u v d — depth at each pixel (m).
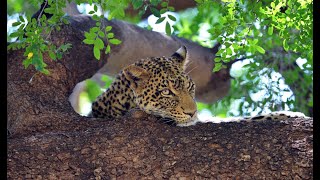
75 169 10.12
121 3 11.56
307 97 17.14
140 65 12.28
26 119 11.48
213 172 9.91
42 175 10.05
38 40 11.24
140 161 10.16
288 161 9.84
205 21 18.06
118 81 12.46
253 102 16.81
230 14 12.40
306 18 12.12
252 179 9.77
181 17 19.69
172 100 11.95
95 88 20.09
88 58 13.45
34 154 10.29
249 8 12.34
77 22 14.30
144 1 12.18
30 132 11.34
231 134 10.41
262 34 15.15
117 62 16.78
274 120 10.90
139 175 10.02
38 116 11.50
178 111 11.90
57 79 12.44
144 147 10.32
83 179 10.01
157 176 9.98
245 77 17.66
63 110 11.70
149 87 12.01
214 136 10.39
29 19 11.42
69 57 12.93
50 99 11.97
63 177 10.04
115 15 11.50
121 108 12.34
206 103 18.75
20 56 12.45
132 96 12.22
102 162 10.19
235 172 9.87
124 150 10.29
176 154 10.19
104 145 10.38
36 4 11.81
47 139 10.56
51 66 12.48
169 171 9.99
